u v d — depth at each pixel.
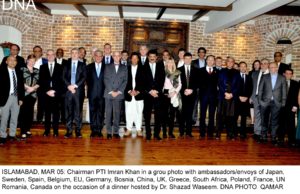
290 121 5.48
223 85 5.64
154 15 8.70
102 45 8.70
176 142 5.21
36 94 5.34
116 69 5.31
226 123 5.85
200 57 6.27
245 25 8.86
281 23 7.86
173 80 5.44
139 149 4.58
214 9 6.72
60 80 5.32
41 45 8.30
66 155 4.09
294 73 7.54
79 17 8.62
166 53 6.20
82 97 5.34
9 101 4.74
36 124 6.38
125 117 6.02
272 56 8.12
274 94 5.34
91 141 5.05
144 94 5.27
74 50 5.21
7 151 4.20
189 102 5.55
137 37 8.84
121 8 7.30
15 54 5.24
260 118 5.79
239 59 8.91
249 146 5.14
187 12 8.34
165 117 5.48
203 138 5.69
